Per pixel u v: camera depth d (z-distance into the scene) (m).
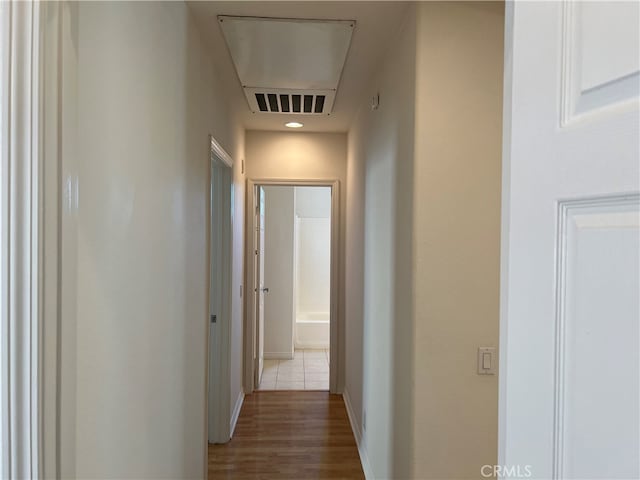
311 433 3.05
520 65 0.61
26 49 0.66
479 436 1.55
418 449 1.54
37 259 0.67
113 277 0.99
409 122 1.61
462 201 1.54
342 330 3.80
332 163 3.74
